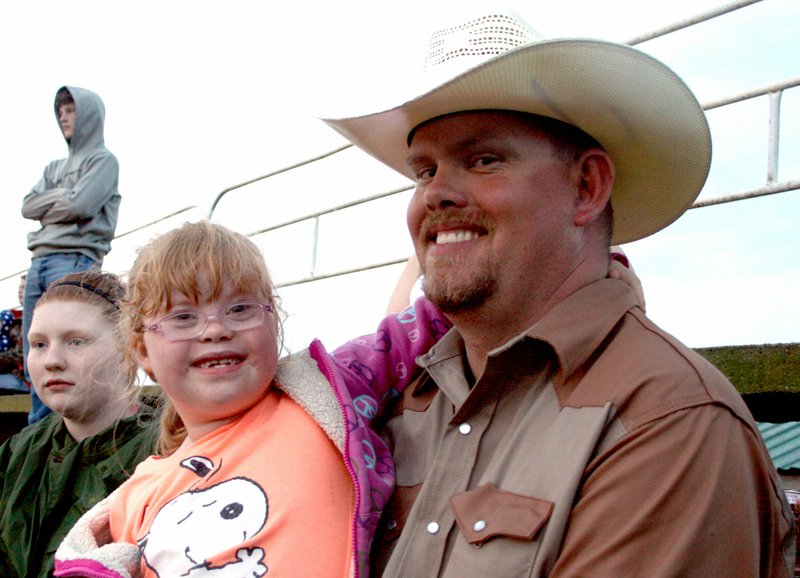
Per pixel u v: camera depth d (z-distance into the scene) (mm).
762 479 1398
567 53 1535
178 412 1841
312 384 1782
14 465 2477
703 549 1265
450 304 1674
